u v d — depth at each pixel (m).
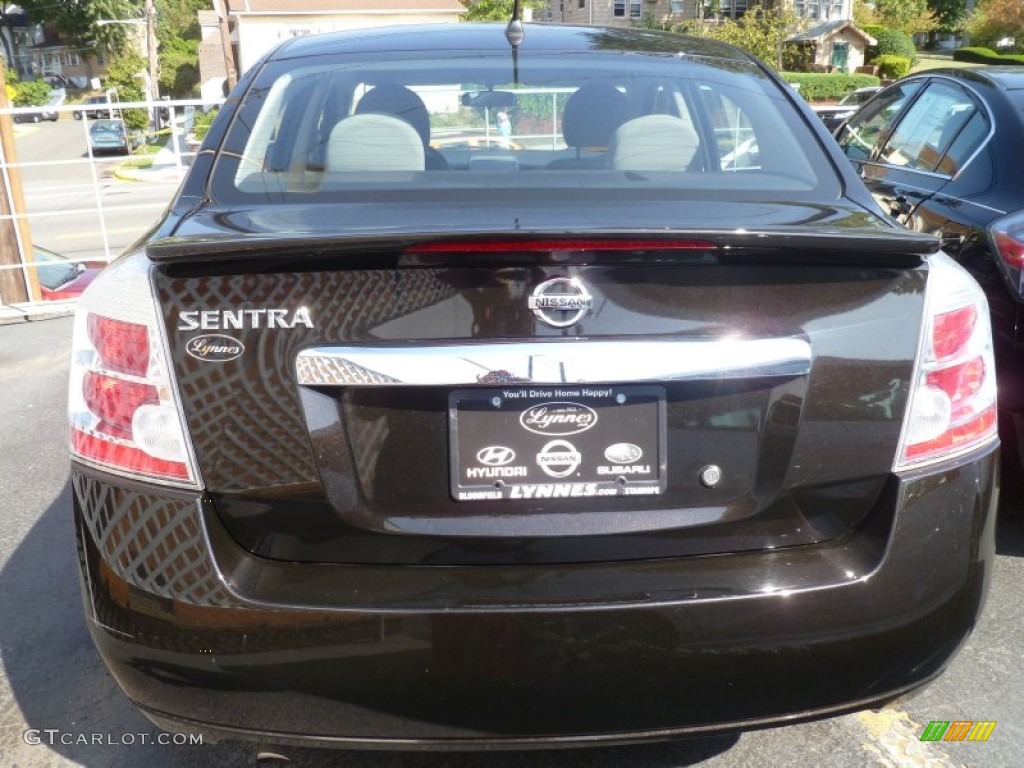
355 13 38.53
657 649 1.85
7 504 4.10
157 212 15.67
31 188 17.30
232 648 1.85
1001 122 3.88
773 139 2.56
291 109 2.60
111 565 1.91
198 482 1.87
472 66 2.80
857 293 1.91
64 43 78.94
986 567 2.06
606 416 1.87
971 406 2.03
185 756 2.54
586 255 1.81
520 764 2.46
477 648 1.83
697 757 2.51
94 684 2.85
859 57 57.75
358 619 1.83
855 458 1.93
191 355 1.85
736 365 1.85
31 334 7.09
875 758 2.52
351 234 1.79
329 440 1.85
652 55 2.95
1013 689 2.79
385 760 2.48
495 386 1.83
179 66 72.38
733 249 1.83
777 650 1.89
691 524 1.91
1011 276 3.25
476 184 2.29
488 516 1.89
